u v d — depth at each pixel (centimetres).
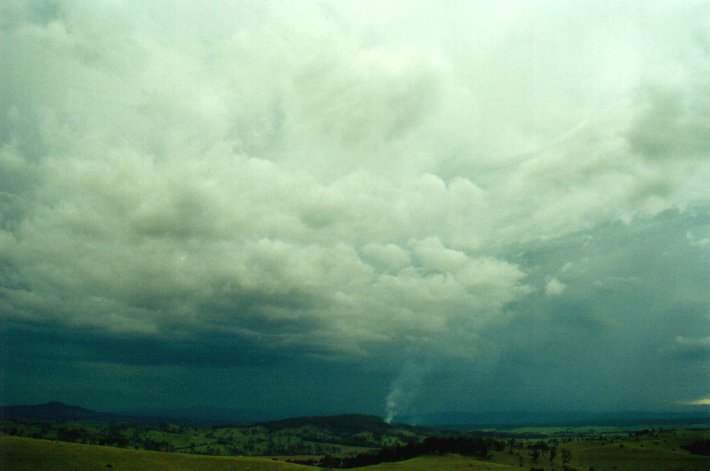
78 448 12375
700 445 19638
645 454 18850
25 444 11900
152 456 13038
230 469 13188
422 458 18875
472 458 19138
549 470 17288
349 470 16175
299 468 14488
